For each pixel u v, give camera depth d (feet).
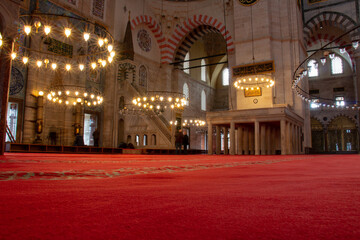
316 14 84.17
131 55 71.31
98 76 67.15
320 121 112.57
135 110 65.36
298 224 3.18
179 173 10.75
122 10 74.23
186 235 2.73
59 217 3.44
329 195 5.33
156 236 2.69
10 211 3.73
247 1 73.15
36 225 3.04
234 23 74.13
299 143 65.36
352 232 2.87
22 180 7.64
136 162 19.81
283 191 5.89
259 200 4.73
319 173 11.14
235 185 6.98
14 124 51.60
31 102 53.16
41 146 45.39
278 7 72.38
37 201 4.52
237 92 71.15
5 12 25.99
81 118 60.59
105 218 3.42
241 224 3.16
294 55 70.54
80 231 2.83
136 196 5.11
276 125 65.05
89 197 4.97
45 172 10.24
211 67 117.70
